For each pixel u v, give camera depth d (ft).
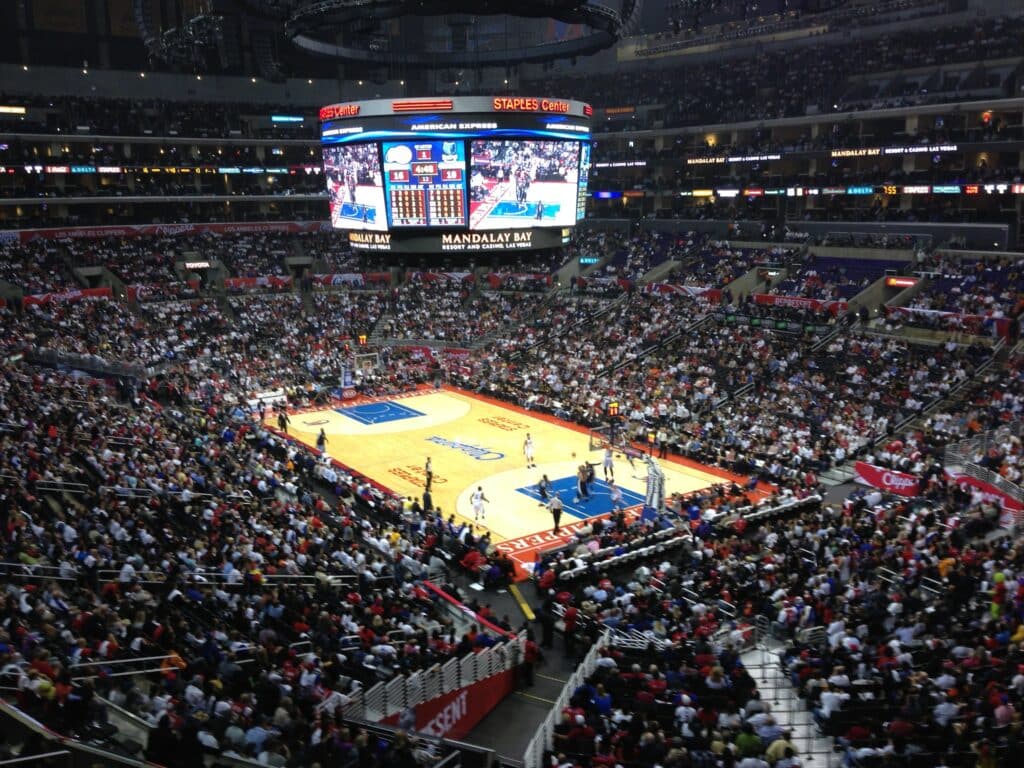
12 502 68.03
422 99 108.78
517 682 66.08
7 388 111.24
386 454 129.39
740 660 62.13
